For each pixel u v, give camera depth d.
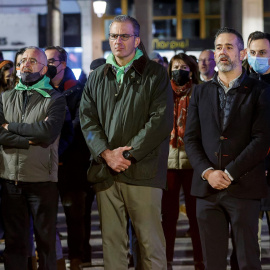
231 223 5.45
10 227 6.03
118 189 5.60
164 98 5.55
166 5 31.59
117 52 5.54
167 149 5.67
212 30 31.44
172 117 5.60
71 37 31.84
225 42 5.45
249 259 5.38
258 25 26.92
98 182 5.65
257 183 5.41
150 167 5.51
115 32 5.55
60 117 6.01
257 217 5.45
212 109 5.54
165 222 6.89
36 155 5.92
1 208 6.11
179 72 6.86
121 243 5.68
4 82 7.91
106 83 5.63
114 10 31.75
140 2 24.72
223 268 5.51
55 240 6.10
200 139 5.67
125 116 5.50
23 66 6.05
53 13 22.11
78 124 7.03
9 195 6.00
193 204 6.88
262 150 5.32
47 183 6.00
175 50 31.30
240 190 5.37
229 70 5.45
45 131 5.83
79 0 31.64
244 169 5.32
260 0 26.89
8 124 5.93
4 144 5.90
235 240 5.44
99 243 8.64
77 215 7.08
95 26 31.77
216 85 5.58
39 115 6.01
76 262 7.12
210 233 5.51
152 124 5.45
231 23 26.45
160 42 31.36
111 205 5.64
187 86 6.95
